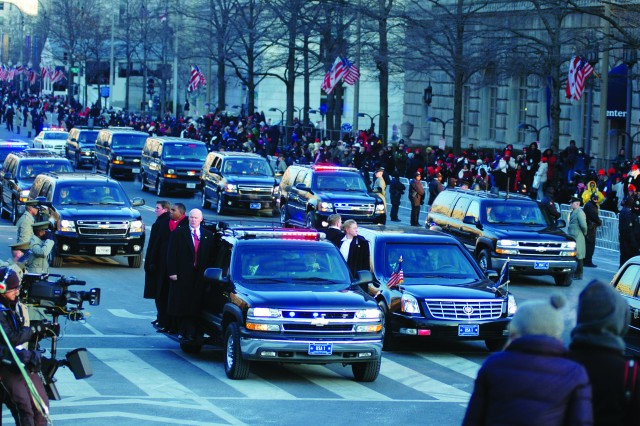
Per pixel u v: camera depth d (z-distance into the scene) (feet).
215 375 131.13
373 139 410.11
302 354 124.26
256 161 343.87
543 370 53.47
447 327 147.33
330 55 465.06
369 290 156.15
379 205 285.84
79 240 220.64
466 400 121.49
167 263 140.56
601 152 328.29
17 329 85.56
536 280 230.48
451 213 233.96
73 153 492.95
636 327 128.57
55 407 110.63
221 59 573.33
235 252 134.82
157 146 394.11
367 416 111.34
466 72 383.65
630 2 361.30
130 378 127.44
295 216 296.71
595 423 55.93
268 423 106.63
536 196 320.09
